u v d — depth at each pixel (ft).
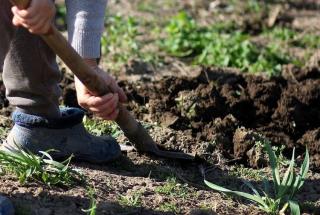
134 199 13.60
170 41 24.67
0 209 12.16
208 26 27.14
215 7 29.68
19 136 14.65
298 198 14.71
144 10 28.94
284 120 18.39
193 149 16.29
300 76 21.20
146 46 24.82
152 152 15.72
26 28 13.33
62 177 13.88
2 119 16.80
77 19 13.98
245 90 19.51
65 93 18.58
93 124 16.76
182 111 18.07
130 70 22.13
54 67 14.33
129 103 18.45
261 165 16.12
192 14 28.81
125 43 24.35
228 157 16.34
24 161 13.83
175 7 29.50
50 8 12.14
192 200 14.05
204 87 19.02
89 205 13.29
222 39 24.99
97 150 15.02
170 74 22.20
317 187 15.25
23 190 13.39
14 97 14.48
